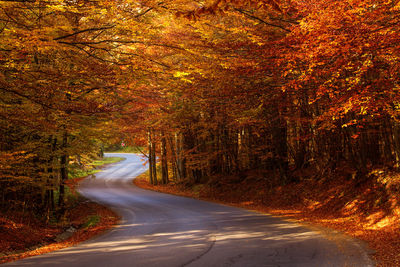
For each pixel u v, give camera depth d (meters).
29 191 18.11
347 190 16.11
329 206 16.03
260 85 12.89
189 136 32.84
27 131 14.19
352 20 7.42
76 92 11.77
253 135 25.70
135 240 10.97
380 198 13.08
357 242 9.30
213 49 11.84
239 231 11.69
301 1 9.01
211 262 7.39
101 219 18.06
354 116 14.20
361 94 7.79
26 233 13.00
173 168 40.47
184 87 15.02
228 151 28.88
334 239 9.83
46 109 9.95
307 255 7.82
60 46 7.66
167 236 11.38
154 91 15.92
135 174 52.22
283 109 17.17
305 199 18.53
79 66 10.04
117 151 93.25
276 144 22.16
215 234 11.23
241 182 26.94
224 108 17.92
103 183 42.59
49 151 15.62
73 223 18.34
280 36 11.20
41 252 10.08
